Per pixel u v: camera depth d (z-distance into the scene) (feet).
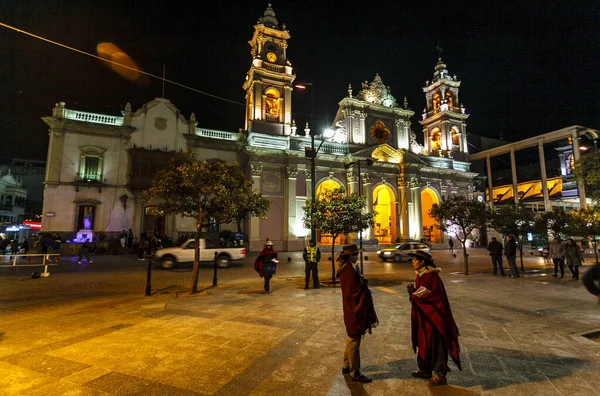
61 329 20.89
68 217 91.15
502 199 167.22
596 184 48.11
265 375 13.91
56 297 33.86
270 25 123.34
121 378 13.62
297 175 114.01
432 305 13.21
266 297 31.55
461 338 19.19
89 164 95.66
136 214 96.78
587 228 53.01
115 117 100.42
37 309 28.55
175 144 105.81
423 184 136.56
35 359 15.70
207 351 16.78
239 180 38.14
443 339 12.89
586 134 130.52
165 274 50.83
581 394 12.20
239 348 17.21
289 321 22.58
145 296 33.50
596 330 20.75
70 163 93.30
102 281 43.75
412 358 15.80
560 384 13.03
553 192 150.10
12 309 28.50
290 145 115.65
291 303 28.63
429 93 159.63
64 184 91.86
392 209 130.31
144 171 98.17
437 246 128.36
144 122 102.53
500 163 197.06
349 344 13.51
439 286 13.53
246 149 107.76
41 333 20.01
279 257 85.05
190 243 60.13
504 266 65.77
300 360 15.55
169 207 36.96
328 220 42.06
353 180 119.55
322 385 12.98
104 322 22.56
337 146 123.44
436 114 152.05
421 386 12.84
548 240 110.73
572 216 57.06
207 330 20.48
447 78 153.48
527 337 19.38
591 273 17.38
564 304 28.91
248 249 102.47
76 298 33.37
